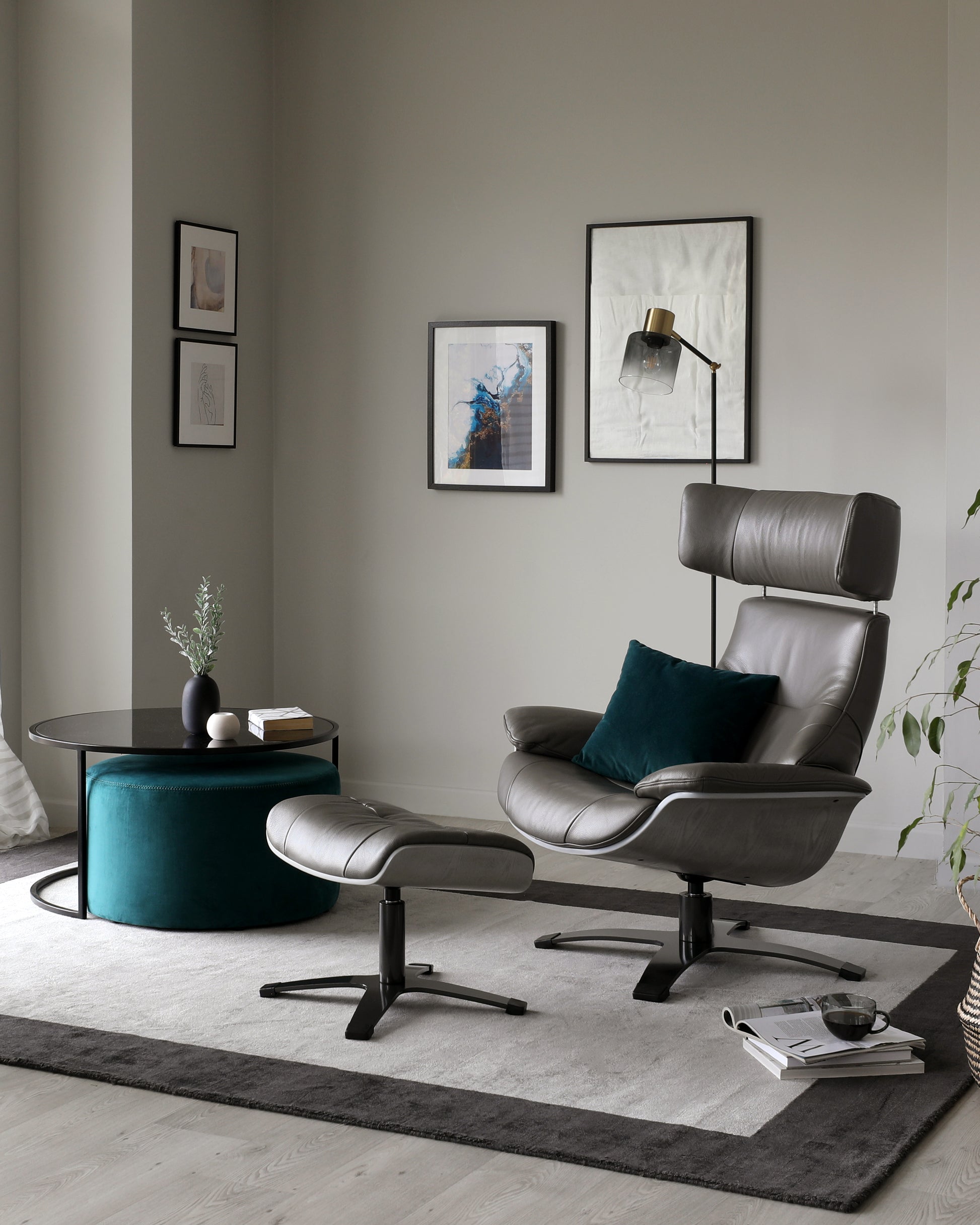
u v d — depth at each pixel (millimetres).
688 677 3564
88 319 4777
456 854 2873
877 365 4559
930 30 4449
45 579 4891
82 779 3795
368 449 5316
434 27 5113
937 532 4504
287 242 5398
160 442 4863
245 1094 2605
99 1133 2465
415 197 5184
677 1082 2695
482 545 5152
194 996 3168
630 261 4848
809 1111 2555
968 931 3744
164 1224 2152
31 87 4809
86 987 3225
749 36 4672
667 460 4836
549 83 4957
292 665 5488
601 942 3645
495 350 5062
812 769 3094
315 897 3787
